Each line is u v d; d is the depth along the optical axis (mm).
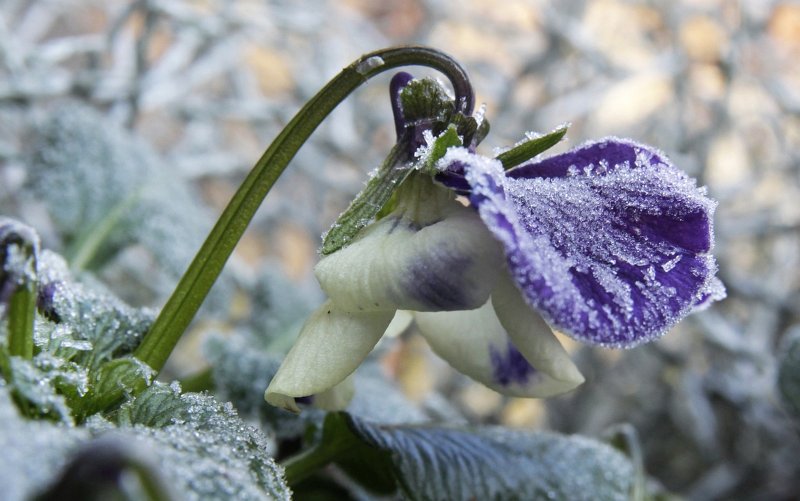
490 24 446
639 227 178
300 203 426
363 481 226
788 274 394
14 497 143
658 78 422
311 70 409
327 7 412
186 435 165
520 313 170
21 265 163
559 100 400
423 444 208
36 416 160
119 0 428
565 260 172
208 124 383
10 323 165
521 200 174
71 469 142
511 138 376
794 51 427
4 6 405
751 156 409
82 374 172
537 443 217
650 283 174
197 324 327
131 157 280
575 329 162
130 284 352
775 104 406
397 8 488
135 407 172
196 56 416
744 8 391
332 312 174
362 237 175
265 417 228
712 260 178
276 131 403
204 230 284
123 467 142
